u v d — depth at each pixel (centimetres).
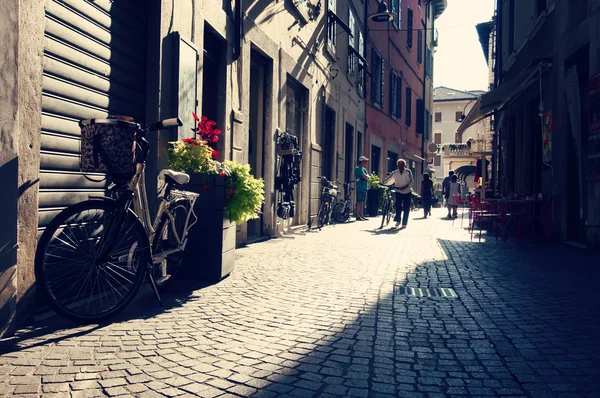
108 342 330
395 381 277
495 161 1825
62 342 328
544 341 351
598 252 809
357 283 546
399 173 1331
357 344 339
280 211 988
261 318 397
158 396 249
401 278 581
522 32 1394
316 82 1310
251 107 978
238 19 798
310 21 1242
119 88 503
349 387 267
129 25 520
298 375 282
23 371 276
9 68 331
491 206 1187
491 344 344
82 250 399
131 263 398
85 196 445
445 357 317
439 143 5969
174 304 435
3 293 332
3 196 328
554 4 1043
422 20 3173
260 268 618
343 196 1659
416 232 1203
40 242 342
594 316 418
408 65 2806
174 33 577
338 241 956
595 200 820
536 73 1079
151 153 543
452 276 598
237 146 816
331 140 1530
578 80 921
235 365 295
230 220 552
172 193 475
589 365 305
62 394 248
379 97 2202
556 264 697
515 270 645
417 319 406
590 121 832
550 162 1046
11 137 334
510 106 1514
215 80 770
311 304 446
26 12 354
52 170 403
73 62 426
